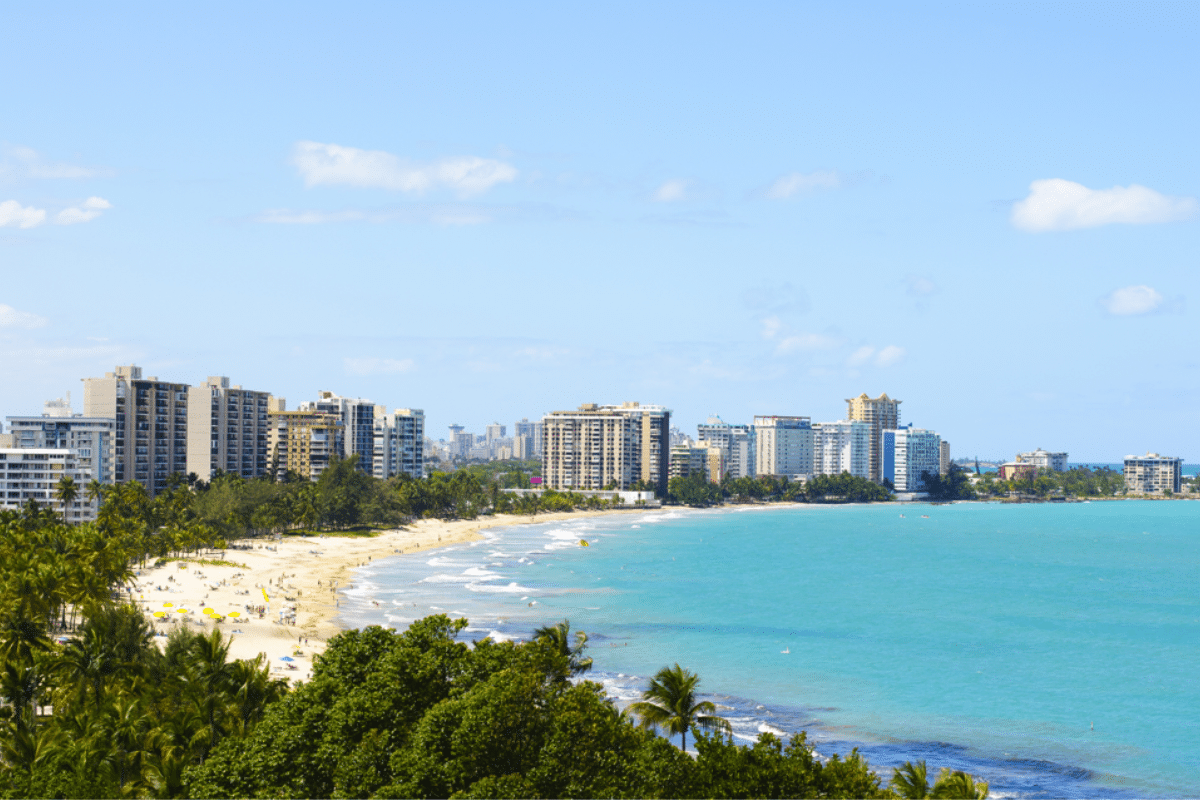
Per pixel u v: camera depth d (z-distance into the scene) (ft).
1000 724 384.06
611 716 175.83
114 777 197.06
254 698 236.02
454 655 186.29
